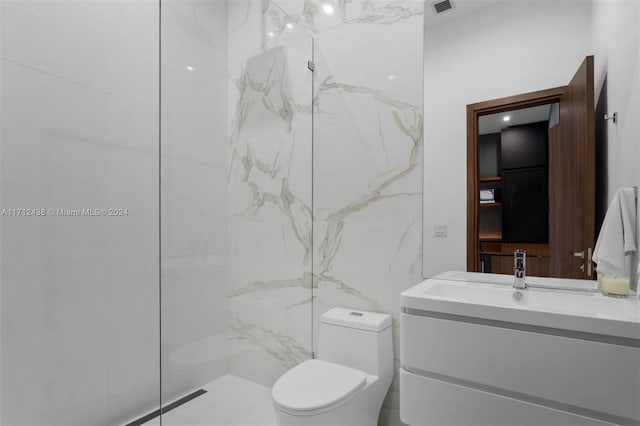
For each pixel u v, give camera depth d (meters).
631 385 0.91
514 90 1.44
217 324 1.67
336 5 1.92
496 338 1.09
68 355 1.57
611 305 1.17
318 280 1.97
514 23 1.44
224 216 1.73
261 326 1.87
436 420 1.21
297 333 2.03
